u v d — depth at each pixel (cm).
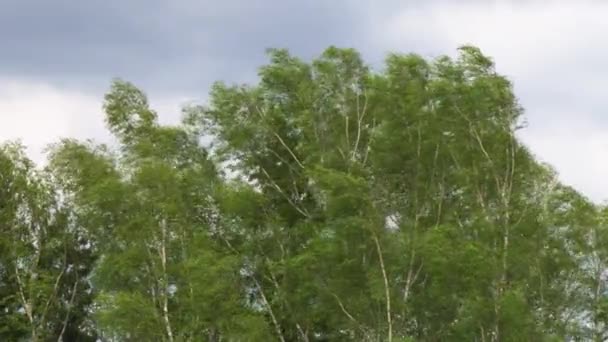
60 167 6762
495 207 5647
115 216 6062
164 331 5734
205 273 5481
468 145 5669
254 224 5853
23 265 6875
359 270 5253
